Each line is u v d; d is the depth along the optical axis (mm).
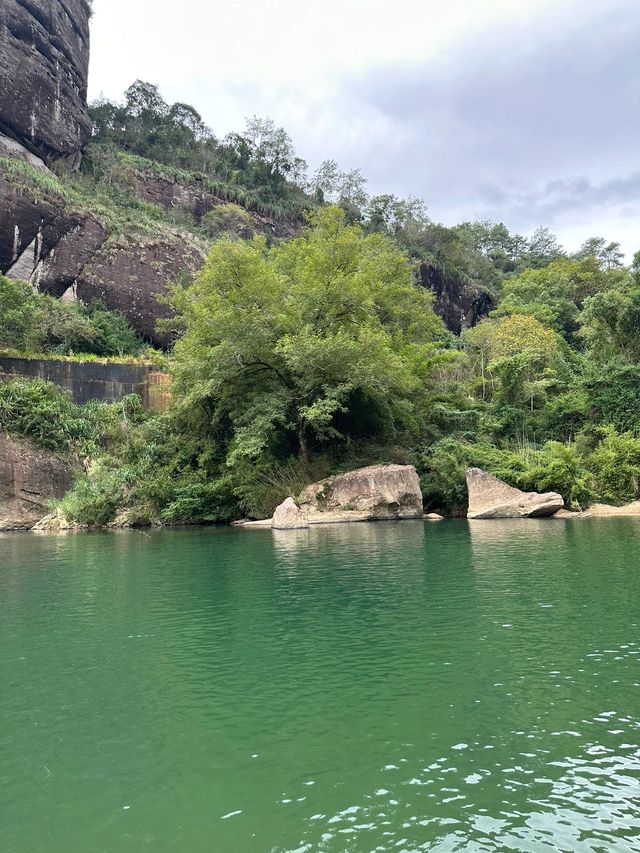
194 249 55875
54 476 28828
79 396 35125
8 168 44469
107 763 3812
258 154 83250
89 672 5594
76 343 42594
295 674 5402
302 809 3221
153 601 8648
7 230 43750
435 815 3127
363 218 78062
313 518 21125
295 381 23344
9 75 49875
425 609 7641
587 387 32062
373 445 25688
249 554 13406
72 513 24656
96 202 52781
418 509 22438
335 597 8531
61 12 55812
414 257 74688
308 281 25141
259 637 6629
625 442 26578
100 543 17359
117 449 29734
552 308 57062
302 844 2908
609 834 2930
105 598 8938
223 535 18500
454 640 6262
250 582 9891
